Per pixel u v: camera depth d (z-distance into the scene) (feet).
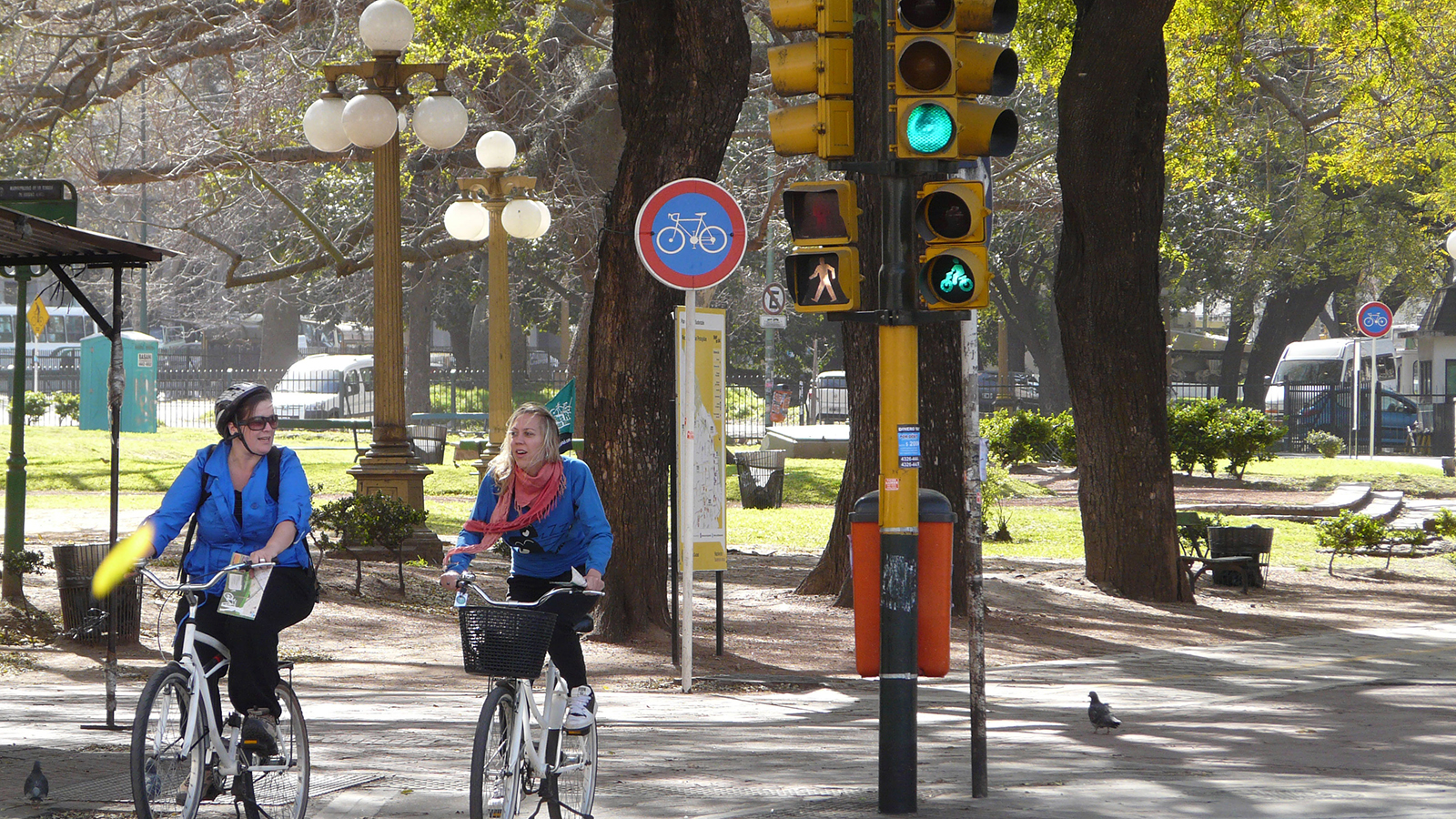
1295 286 287.07
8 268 61.46
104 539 99.91
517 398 282.15
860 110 79.46
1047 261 316.40
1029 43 114.32
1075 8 100.94
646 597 71.51
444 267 279.08
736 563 108.17
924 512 35.55
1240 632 79.10
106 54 136.46
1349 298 333.42
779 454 158.30
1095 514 92.63
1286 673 63.31
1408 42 122.01
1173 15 116.06
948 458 80.33
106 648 63.62
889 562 33.81
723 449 60.49
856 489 85.20
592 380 72.08
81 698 50.72
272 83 143.64
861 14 77.92
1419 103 150.51
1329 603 93.35
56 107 140.46
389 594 82.17
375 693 53.83
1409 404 257.14
